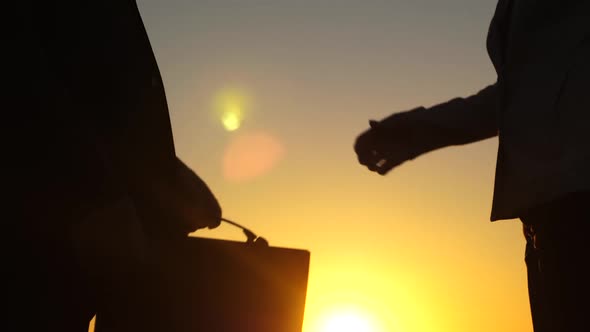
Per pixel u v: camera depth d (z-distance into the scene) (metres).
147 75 3.41
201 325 3.76
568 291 3.36
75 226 3.12
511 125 3.51
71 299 3.20
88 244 3.13
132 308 3.71
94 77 3.30
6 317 3.12
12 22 3.11
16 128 3.11
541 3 3.49
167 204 3.53
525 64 3.51
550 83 3.45
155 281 3.73
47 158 3.13
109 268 3.17
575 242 3.35
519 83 3.52
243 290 3.79
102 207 3.14
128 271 3.24
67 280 3.19
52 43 3.24
